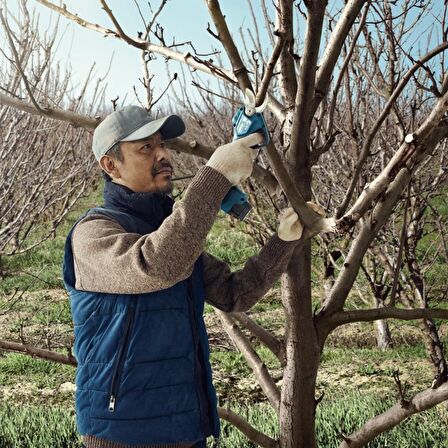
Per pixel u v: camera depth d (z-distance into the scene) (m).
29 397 6.32
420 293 4.21
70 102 7.20
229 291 1.91
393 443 4.29
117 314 1.65
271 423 4.63
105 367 1.65
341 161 5.30
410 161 1.64
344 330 8.34
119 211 1.78
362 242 1.91
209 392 1.76
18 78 5.27
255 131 1.55
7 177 6.29
